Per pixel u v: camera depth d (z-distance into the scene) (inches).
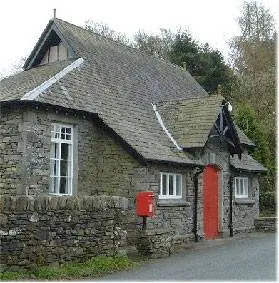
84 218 436.5
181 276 406.9
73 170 578.6
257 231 831.7
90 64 695.7
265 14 1625.2
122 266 445.1
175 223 633.6
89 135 602.2
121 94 694.5
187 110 718.5
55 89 577.9
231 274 415.8
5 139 544.4
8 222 385.7
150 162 583.8
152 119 702.5
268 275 411.2
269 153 1106.7
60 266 408.2
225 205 750.5
